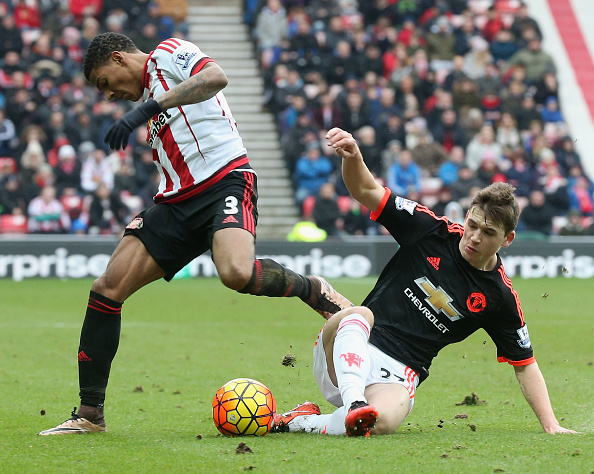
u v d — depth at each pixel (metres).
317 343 16.52
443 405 20.98
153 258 16.73
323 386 16.56
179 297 50.50
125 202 61.44
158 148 17.08
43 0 73.06
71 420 16.77
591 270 62.53
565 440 15.34
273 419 16.33
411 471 13.00
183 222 16.69
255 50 76.25
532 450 14.41
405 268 16.91
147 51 69.62
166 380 24.72
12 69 66.75
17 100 63.59
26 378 24.91
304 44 70.94
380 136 66.00
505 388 23.72
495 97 71.44
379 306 17.00
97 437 16.16
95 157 62.41
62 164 61.34
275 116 71.88
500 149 68.38
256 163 71.25
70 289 53.34
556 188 66.25
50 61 66.38
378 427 15.66
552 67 76.38
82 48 69.69
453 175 65.06
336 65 70.94
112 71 17.06
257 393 16.22
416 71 71.44
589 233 64.62
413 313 16.75
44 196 59.84
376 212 16.88
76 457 14.27
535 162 69.00
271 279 16.45
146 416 19.34
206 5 82.62
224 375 25.62
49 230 60.06
